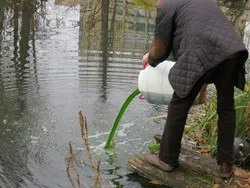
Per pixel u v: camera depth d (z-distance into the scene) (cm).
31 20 1130
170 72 328
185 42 321
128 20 1211
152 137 474
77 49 857
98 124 500
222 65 323
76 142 451
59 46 877
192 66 315
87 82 644
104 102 571
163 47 340
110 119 517
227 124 340
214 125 454
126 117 526
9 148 430
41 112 525
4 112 518
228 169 354
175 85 324
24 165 398
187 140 461
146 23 1177
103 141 455
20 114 515
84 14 1223
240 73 327
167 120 350
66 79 653
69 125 493
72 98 577
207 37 314
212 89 620
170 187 368
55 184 366
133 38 1012
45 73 676
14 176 377
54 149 433
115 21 1188
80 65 731
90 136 466
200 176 365
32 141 449
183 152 397
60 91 600
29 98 568
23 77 651
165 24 330
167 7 331
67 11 1328
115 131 455
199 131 478
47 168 394
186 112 342
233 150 371
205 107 527
